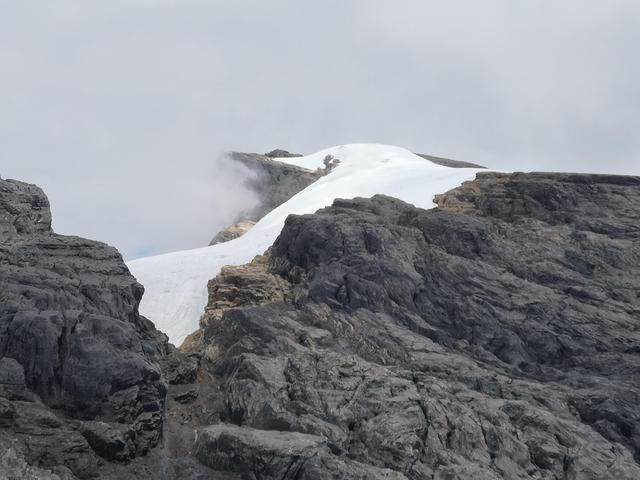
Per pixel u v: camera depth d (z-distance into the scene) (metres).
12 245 188.75
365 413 172.12
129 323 175.50
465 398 179.75
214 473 155.12
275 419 168.25
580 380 195.00
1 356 156.00
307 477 149.25
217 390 193.38
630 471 163.00
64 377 156.00
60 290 171.62
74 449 144.50
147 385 163.50
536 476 161.62
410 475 158.00
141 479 148.50
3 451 135.12
